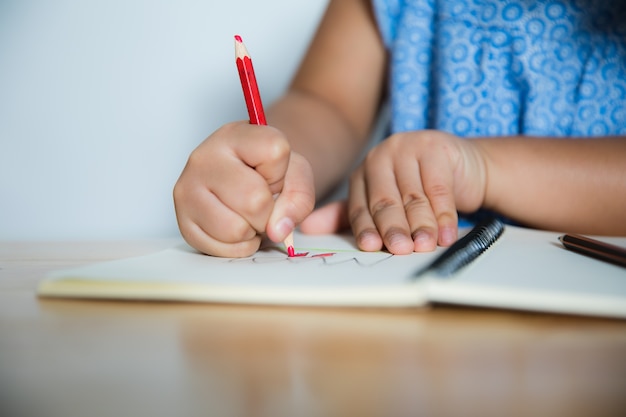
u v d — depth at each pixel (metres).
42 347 0.25
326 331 0.26
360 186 0.55
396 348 0.24
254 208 0.41
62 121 1.25
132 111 1.24
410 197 0.49
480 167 0.56
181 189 0.44
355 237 0.49
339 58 0.87
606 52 0.74
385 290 0.29
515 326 0.26
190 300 0.31
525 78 0.75
